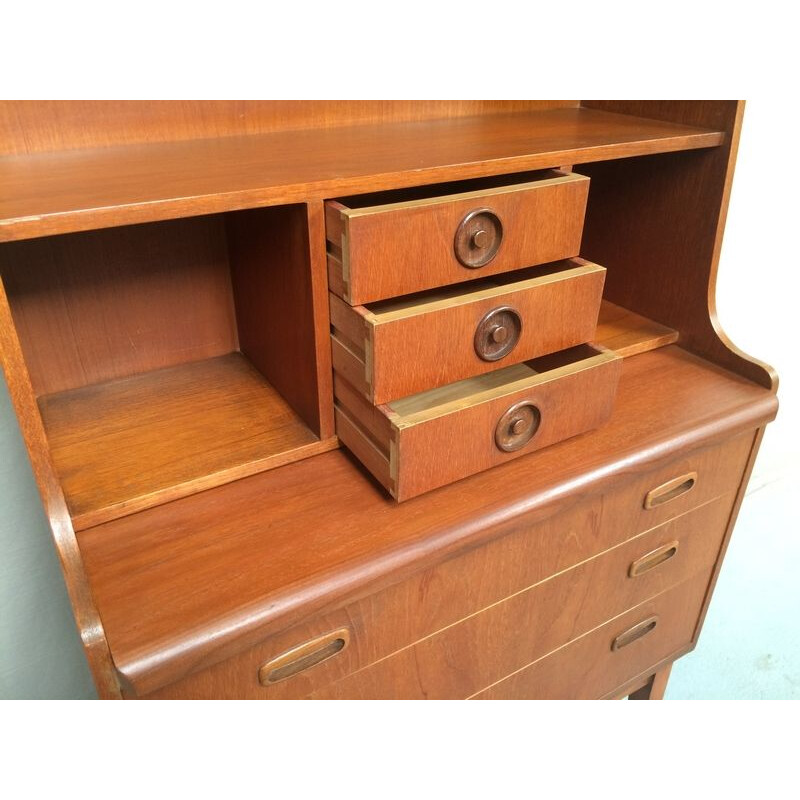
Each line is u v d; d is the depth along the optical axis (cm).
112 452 80
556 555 87
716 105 93
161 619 61
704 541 108
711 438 89
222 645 61
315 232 69
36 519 111
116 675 59
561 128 96
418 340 69
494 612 85
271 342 88
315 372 78
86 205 58
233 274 95
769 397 95
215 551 68
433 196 84
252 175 69
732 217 154
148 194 62
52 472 59
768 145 150
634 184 108
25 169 72
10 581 113
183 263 93
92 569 66
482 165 74
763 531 184
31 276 83
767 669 148
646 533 97
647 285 111
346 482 78
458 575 78
